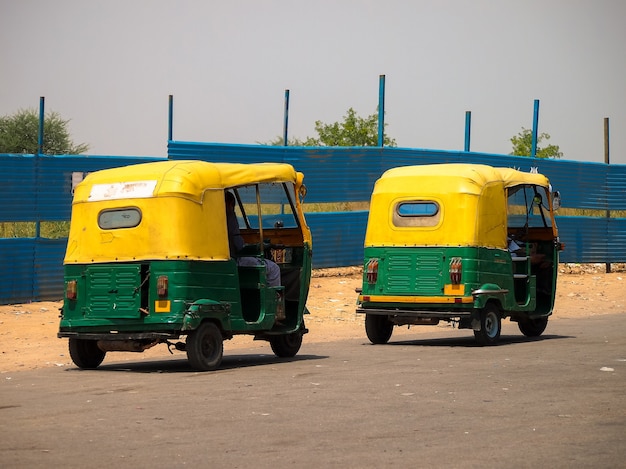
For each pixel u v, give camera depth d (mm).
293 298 14680
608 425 8727
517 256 17547
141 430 8531
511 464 7215
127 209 12969
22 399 10359
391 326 17344
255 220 15828
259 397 10344
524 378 11820
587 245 29016
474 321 16156
